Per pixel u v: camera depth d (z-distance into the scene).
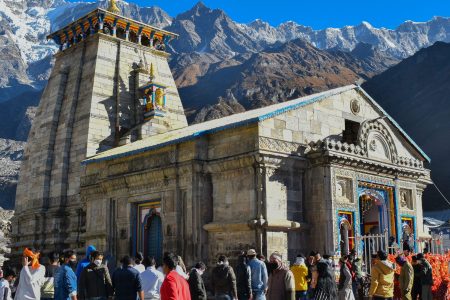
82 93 48.84
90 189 38.16
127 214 33.91
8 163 161.12
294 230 28.38
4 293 16.66
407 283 20.20
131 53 51.88
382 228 31.86
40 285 16.50
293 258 28.06
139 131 47.22
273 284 17.81
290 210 28.48
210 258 29.28
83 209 40.78
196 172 29.70
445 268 24.83
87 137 46.09
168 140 32.03
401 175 32.84
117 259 34.16
